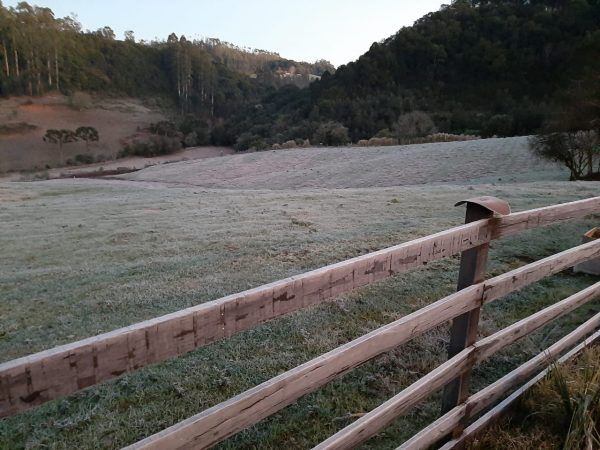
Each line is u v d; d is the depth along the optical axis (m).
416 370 2.96
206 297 4.64
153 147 67.31
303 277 1.23
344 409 2.56
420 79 81.44
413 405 1.70
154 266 5.98
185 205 12.78
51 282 5.55
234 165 38.59
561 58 72.75
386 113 64.44
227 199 13.80
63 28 110.62
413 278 4.82
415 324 1.60
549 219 2.16
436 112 65.69
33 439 2.38
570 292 4.23
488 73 78.31
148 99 102.44
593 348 2.65
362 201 11.63
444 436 1.94
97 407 2.65
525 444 1.95
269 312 1.17
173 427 1.01
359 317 3.88
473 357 1.92
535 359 2.42
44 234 9.21
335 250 6.29
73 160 59.78
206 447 1.08
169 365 3.10
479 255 1.80
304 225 8.36
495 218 1.80
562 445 1.96
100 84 99.81
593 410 1.99
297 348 3.34
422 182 23.12
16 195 19.05
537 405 2.21
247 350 3.31
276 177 30.17
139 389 2.83
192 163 44.28
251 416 1.17
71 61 98.88
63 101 88.50
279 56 183.38
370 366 3.00
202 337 1.04
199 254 6.54
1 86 84.44
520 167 24.66
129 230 8.92
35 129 73.75
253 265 5.75
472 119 59.38
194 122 86.19
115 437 2.39
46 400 0.83
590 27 74.25
